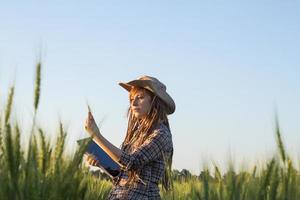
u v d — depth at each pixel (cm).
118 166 472
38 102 325
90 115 441
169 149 480
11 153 318
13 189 317
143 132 484
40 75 327
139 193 463
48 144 334
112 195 476
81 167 346
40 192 322
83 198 357
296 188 339
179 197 441
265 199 342
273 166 340
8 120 320
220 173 359
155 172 471
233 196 347
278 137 339
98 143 450
